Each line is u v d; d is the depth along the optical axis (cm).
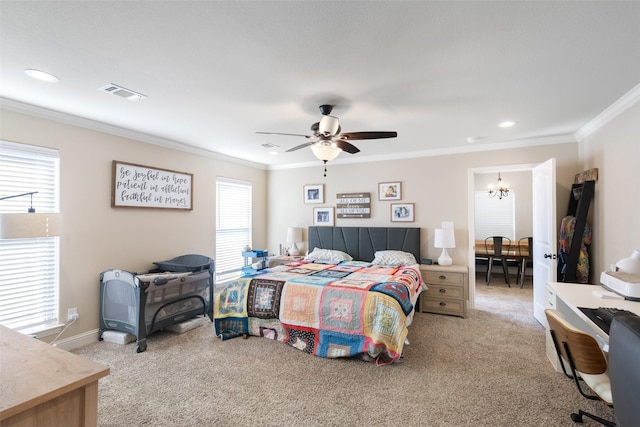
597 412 199
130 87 237
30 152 278
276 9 146
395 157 490
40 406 103
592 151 338
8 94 251
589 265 338
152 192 382
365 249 495
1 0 137
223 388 233
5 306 267
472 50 184
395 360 268
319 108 280
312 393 226
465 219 446
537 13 150
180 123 329
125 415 201
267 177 598
